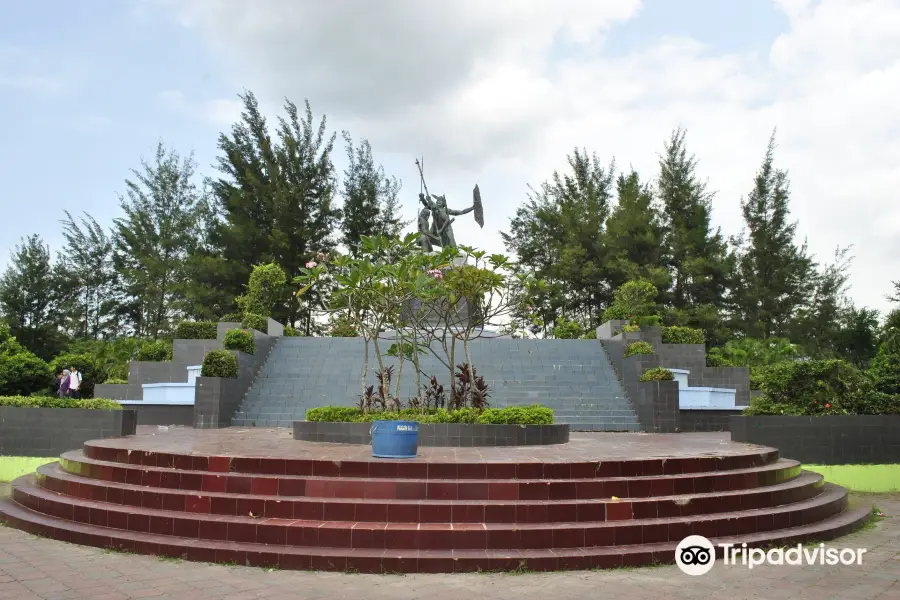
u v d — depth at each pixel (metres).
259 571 6.62
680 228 36.56
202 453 8.60
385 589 6.07
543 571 6.66
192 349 20.16
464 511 7.27
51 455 12.36
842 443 12.08
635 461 8.26
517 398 17.84
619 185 39.19
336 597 5.83
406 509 7.27
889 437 12.26
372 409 13.21
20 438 12.45
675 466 8.52
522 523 7.27
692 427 17.59
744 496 8.23
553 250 40.16
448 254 12.56
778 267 38.06
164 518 7.48
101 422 12.43
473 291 12.58
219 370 16.53
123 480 8.63
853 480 11.93
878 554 7.51
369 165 39.25
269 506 7.45
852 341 36.84
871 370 15.15
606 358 20.25
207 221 37.59
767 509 8.32
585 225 37.69
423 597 5.86
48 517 8.44
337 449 9.77
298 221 35.75
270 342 20.38
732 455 9.12
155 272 36.56
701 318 34.62
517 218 42.41
